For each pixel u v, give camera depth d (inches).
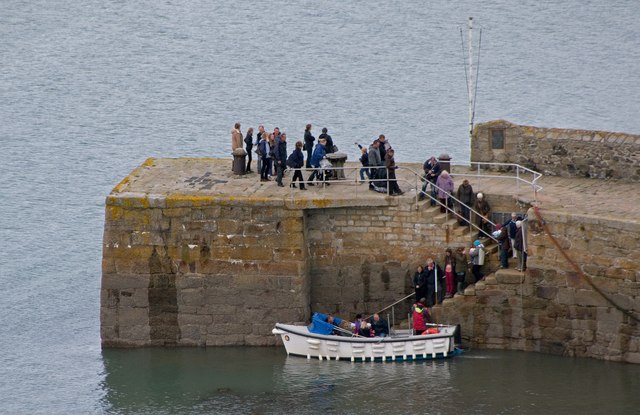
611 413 5649.6
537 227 6107.3
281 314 6392.7
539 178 6638.8
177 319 6446.9
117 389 6072.8
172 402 5920.3
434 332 6181.1
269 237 6343.5
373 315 6402.6
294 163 6530.5
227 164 6919.3
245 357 6328.7
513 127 6727.4
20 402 6003.9
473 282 6353.3
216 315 6427.2
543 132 6688.0
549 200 6299.2
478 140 6791.3
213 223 6358.3
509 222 6259.8
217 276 6397.6
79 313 7101.4
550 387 5871.1
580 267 6043.3
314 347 6230.3
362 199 6358.3
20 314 7076.8
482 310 6235.2
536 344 6190.9
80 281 7598.4
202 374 6161.4
